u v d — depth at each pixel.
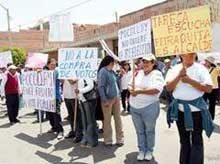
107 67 4.66
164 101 8.51
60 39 7.57
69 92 5.09
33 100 5.71
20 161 4.41
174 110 3.24
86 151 4.66
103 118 4.84
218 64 6.86
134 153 4.46
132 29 4.13
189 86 3.18
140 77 4.09
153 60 3.97
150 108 4.01
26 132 6.00
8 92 6.88
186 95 3.18
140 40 4.03
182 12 3.24
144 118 4.05
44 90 5.48
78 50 4.76
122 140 4.84
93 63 4.66
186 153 3.30
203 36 3.14
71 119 5.29
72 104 5.14
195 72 3.20
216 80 6.05
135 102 4.06
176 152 4.41
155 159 4.17
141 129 4.14
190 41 3.20
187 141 3.30
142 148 4.15
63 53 4.90
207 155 4.20
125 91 7.64
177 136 5.17
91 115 4.77
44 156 4.56
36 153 4.71
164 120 6.34
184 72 3.15
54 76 5.32
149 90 3.96
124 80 7.61
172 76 3.29
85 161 4.26
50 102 5.39
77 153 4.60
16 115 6.95
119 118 4.82
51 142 5.22
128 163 4.09
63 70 4.89
